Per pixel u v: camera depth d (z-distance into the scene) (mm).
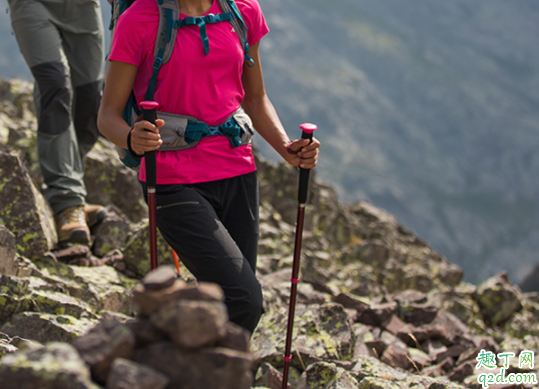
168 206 2723
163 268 1496
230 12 2814
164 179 2768
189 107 2773
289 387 3564
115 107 2795
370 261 8219
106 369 1377
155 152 2527
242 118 2920
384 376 3484
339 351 3904
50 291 3820
